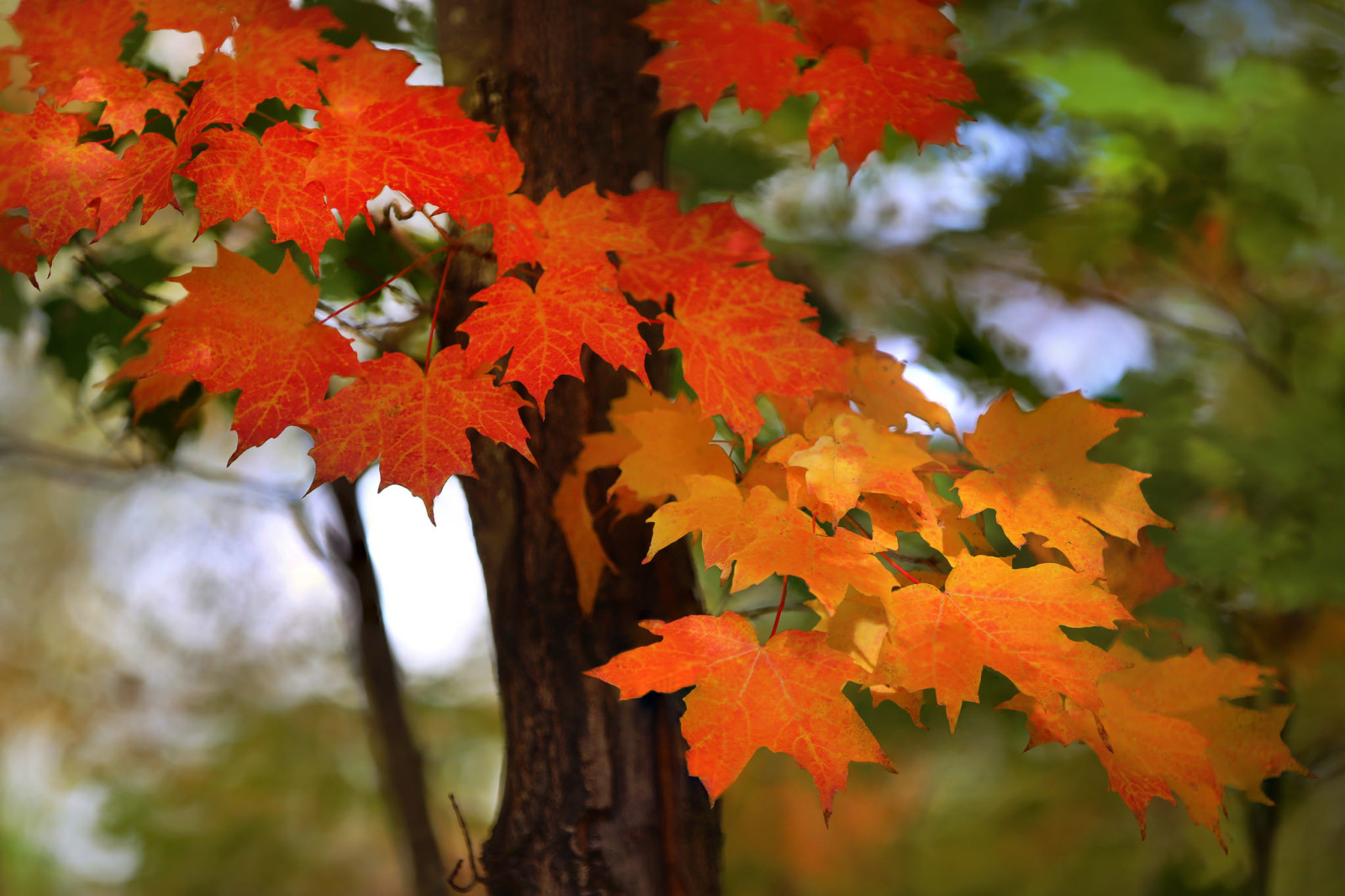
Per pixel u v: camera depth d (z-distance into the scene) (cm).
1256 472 213
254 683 357
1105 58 217
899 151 248
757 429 172
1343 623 208
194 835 297
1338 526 208
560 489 179
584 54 182
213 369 167
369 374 168
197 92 172
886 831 350
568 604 179
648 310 181
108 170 170
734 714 166
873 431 171
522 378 168
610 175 181
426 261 182
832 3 176
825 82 177
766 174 247
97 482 207
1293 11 235
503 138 171
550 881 178
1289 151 211
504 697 181
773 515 168
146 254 196
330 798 301
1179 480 214
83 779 384
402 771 210
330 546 209
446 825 349
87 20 171
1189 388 238
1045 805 291
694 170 241
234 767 312
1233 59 242
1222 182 223
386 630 211
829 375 173
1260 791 174
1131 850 281
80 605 560
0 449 201
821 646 167
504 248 171
